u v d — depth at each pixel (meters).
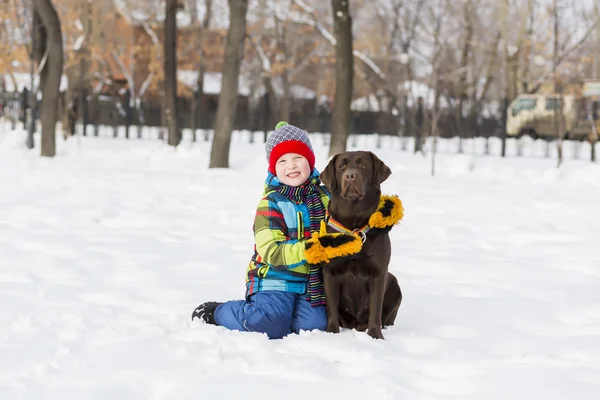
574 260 7.18
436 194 12.95
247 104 47.69
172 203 10.83
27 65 33.41
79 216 9.28
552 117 31.47
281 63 42.00
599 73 35.69
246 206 10.73
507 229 9.05
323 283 4.34
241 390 3.25
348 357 3.78
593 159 23.19
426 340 4.16
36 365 3.50
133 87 43.47
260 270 4.37
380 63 40.78
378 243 4.13
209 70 47.03
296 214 4.35
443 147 29.98
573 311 5.09
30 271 6.13
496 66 39.97
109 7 43.28
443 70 32.47
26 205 10.13
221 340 4.00
